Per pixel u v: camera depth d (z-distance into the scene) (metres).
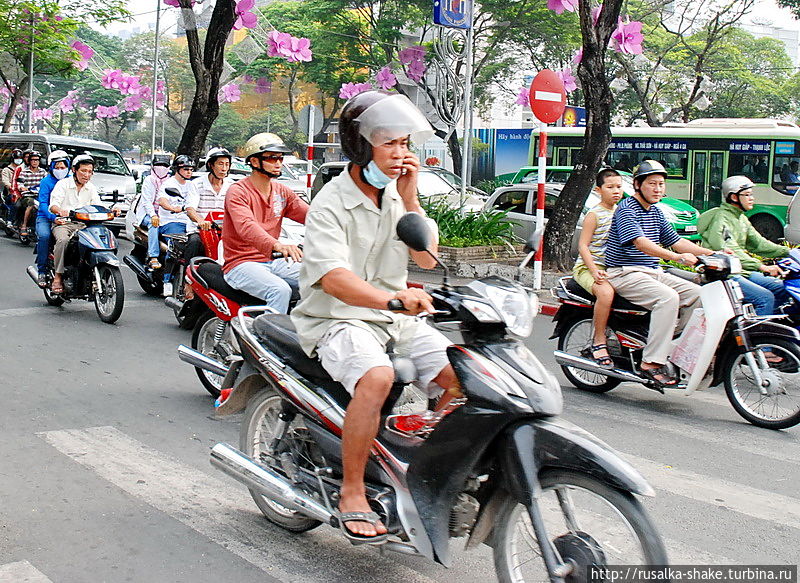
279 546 4.21
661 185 6.79
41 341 8.56
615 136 22.28
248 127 49.25
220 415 4.47
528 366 3.36
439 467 3.44
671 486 5.18
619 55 26.42
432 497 3.46
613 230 6.86
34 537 4.23
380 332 3.78
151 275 10.72
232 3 17.84
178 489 4.91
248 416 4.38
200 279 6.65
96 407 6.45
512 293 3.40
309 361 3.94
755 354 6.54
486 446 3.33
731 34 34.12
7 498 4.69
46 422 6.04
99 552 4.09
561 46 31.05
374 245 3.78
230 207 6.01
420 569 4.00
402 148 3.62
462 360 3.42
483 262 13.60
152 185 10.78
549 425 3.25
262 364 4.10
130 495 4.80
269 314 4.32
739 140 20.83
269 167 6.04
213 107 18.27
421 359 3.84
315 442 3.89
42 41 27.55
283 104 45.50
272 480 3.95
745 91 36.47
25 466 5.18
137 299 11.12
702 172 21.31
